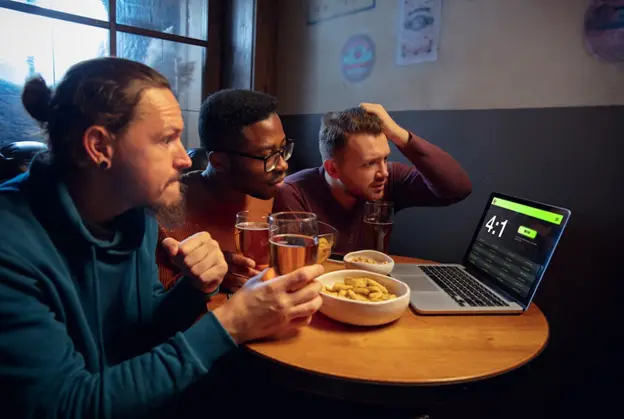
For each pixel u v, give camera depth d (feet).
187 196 4.56
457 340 2.66
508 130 5.61
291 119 8.55
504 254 3.71
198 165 5.55
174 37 7.73
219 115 4.20
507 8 5.49
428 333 2.76
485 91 5.80
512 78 5.53
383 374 2.23
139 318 3.09
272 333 2.53
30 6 6.23
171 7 7.71
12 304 2.05
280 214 3.62
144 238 3.16
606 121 4.80
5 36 6.10
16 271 2.12
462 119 6.06
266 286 2.51
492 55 5.69
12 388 2.02
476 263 4.09
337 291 2.97
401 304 2.76
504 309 3.09
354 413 3.43
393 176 5.66
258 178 4.28
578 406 5.11
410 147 4.96
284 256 2.91
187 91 8.13
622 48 4.63
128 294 2.95
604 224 4.87
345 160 4.74
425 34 6.37
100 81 2.33
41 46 6.40
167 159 2.53
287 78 8.52
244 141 4.15
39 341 2.07
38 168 2.50
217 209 4.62
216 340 2.35
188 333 2.37
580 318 5.08
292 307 2.49
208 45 8.27
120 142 2.38
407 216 6.79
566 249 5.16
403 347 2.55
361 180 4.75
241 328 2.43
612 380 4.82
